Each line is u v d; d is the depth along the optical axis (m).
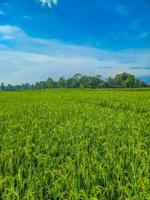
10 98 40.94
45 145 8.80
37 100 34.62
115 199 5.68
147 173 6.30
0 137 10.39
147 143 9.31
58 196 5.62
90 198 5.10
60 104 26.45
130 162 7.11
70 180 5.94
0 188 5.89
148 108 21.62
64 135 10.35
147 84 174.75
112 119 14.65
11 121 14.14
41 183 6.02
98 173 6.46
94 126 11.91
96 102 29.06
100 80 194.88
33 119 14.79
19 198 5.44
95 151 8.01
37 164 7.35
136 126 12.09
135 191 5.43
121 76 184.38
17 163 7.43
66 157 7.55
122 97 38.16
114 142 9.26
